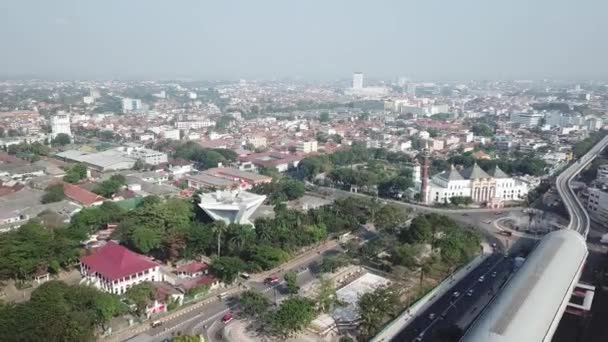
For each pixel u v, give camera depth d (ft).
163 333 548.72
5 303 524.11
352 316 595.47
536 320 475.72
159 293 619.67
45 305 493.36
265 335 551.18
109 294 560.61
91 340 502.79
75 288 549.54
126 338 533.96
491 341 433.48
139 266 653.71
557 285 552.41
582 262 641.40
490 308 513.45
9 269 638.12
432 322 585.63
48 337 444.96
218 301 635.66
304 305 553.64
